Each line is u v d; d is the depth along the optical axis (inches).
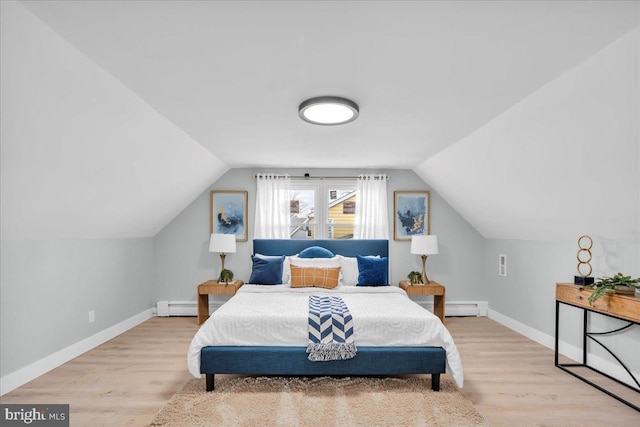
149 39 71.9
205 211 213.6
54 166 100.7
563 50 75.6
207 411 98.7
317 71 86.5
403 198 215.9
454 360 111.5
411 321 116.8
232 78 90.2
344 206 217.5
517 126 114.3
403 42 73.1
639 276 113.0
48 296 129.0
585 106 89.1
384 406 102.2
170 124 126.7
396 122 125.6
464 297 215.5
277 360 112.4
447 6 61.2
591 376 124.0
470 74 87.5
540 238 161.8
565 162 109.7
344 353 110.5
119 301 176.2
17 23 64.1
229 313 119.7
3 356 109.9
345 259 188.7
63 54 75.1
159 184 161.2
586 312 133.5
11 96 75.4
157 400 106.0
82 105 90.9
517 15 63.6
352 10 62.4
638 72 73.0
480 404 104.2
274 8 61.8
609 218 114.7
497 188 155.1
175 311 210.5
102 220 148.3
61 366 132.3
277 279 181.5
